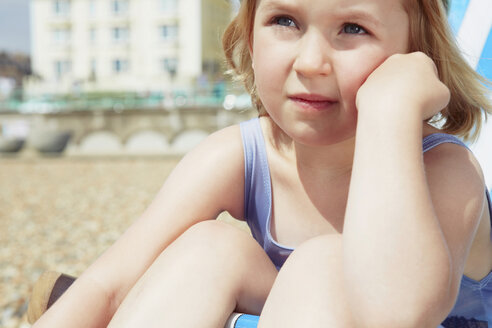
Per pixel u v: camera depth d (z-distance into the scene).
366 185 0.62
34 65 32.69
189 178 0.94
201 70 30.53
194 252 0.74
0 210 8.94
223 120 17.89
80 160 16.97
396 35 0.72
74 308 0.82
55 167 14.93
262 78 0.75
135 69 31.41
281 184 0.95
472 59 1.26
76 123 18.14
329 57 0.70
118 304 0.85
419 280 0.57
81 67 32.16
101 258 0.88
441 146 0.76
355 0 0.68
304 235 0.94
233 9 0.99
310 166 0.91
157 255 0.88
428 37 0.80
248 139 0.97
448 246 0.66
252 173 0.96
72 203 9.49
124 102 19.98
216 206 0.94
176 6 30.53
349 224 0.61
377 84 0.68
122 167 14.84
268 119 0.99
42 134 17.67
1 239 6.90
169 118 18.03
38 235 7.10
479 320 0.92
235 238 0.77
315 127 0.72
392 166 0.61
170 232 0.90
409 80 0.67
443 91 0.69
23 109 19.36
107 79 27.17
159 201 0.93
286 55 0.72
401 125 0.64
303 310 0.63
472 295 0.91
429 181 0.70
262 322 0.66
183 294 0.70
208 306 0.70
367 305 0.58
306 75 0.70
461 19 1.37
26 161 16.61
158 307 0.69
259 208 0.97
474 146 1.33
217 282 0.72
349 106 0.71
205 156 0.96
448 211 0.68
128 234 0.90
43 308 0.96
